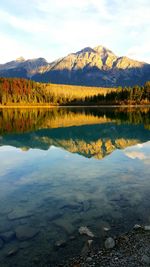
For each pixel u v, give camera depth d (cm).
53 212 1194
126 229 1024
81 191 1455
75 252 888
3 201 1328
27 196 1393
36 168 1944
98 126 4922
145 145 2800
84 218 1129
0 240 971
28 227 1061
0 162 2145
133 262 815
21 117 7506
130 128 4509
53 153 2489
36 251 900
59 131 4231
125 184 1552
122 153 2419
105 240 952
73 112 10081
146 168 1886
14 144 3009
